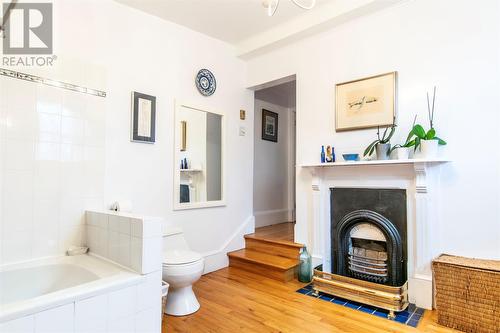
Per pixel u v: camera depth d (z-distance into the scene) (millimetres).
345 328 2084
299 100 3379
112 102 2627
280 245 3445
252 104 4078
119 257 1956
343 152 3016
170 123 3086
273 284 2963
